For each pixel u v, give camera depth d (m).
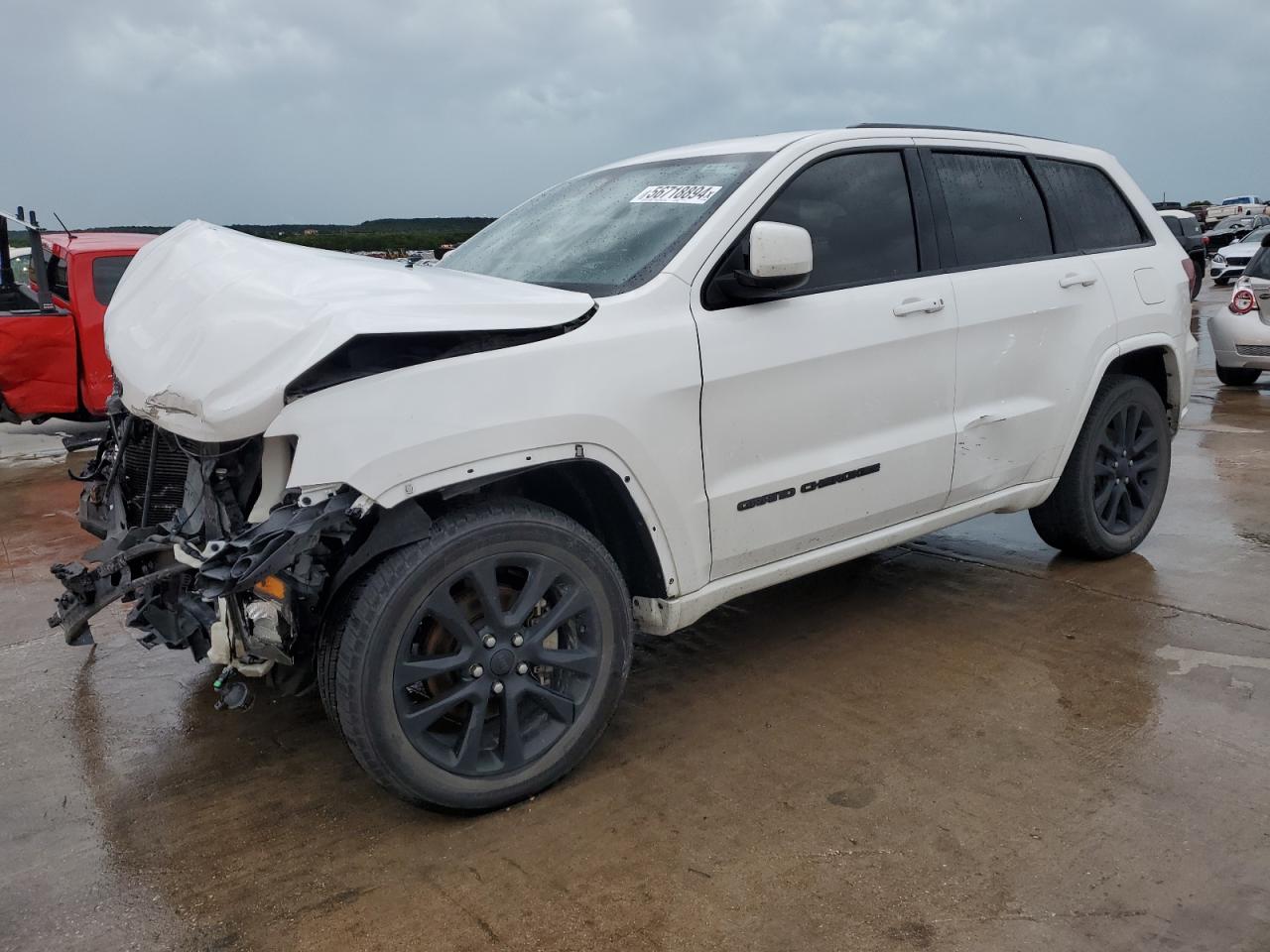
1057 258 4.23
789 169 3.44
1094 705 3.33
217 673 3.92
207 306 2.94
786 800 2.84
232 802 2.98
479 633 2.75
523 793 2.86
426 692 2.90
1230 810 2.70
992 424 3.92
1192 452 6.96
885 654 3.82
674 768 3.05
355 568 2.60
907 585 4.54
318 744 3.34
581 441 2.81
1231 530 5.16
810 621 4.18
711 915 2.37
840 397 3.42
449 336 2.71
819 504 3.42
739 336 3.16
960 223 3.92
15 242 9.06
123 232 9.48
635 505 2.97
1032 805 2.76
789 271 3.04
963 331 3.77
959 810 2.75
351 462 2.50
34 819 2.92
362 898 2.50
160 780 3.13
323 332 2.53
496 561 2.73
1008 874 2.47
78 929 2.42
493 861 2.62
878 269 3.62
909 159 3.82
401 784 2.67
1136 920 2.29
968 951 2.22
